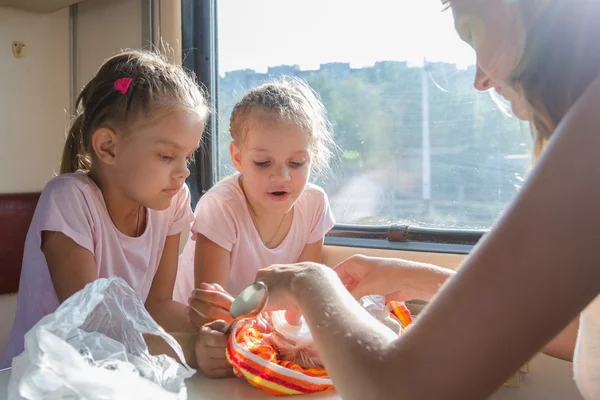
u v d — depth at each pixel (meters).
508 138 1.16
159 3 1.56
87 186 1.06
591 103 0.42
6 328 1.67
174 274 1.26
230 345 0.79
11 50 1.70
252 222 1.33
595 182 0.41
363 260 0.95
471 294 0.44
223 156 1.53
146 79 1.04
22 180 1.74
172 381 0.62
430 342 0.45
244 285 1.34
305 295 0.64
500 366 0.44
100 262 1.07
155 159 1.02
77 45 1.79
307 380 0.75
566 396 0.73
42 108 1.77
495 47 0.53
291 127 1.21
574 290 0.41
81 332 0.61
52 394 0.51
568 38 0.48
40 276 1.07
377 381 0.47
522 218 0.43
